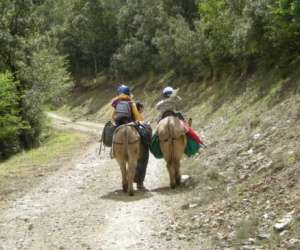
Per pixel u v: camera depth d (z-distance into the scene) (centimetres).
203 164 1541
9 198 1382
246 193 1043
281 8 1872
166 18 5541
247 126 1830
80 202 1263
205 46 3800
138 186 1388
